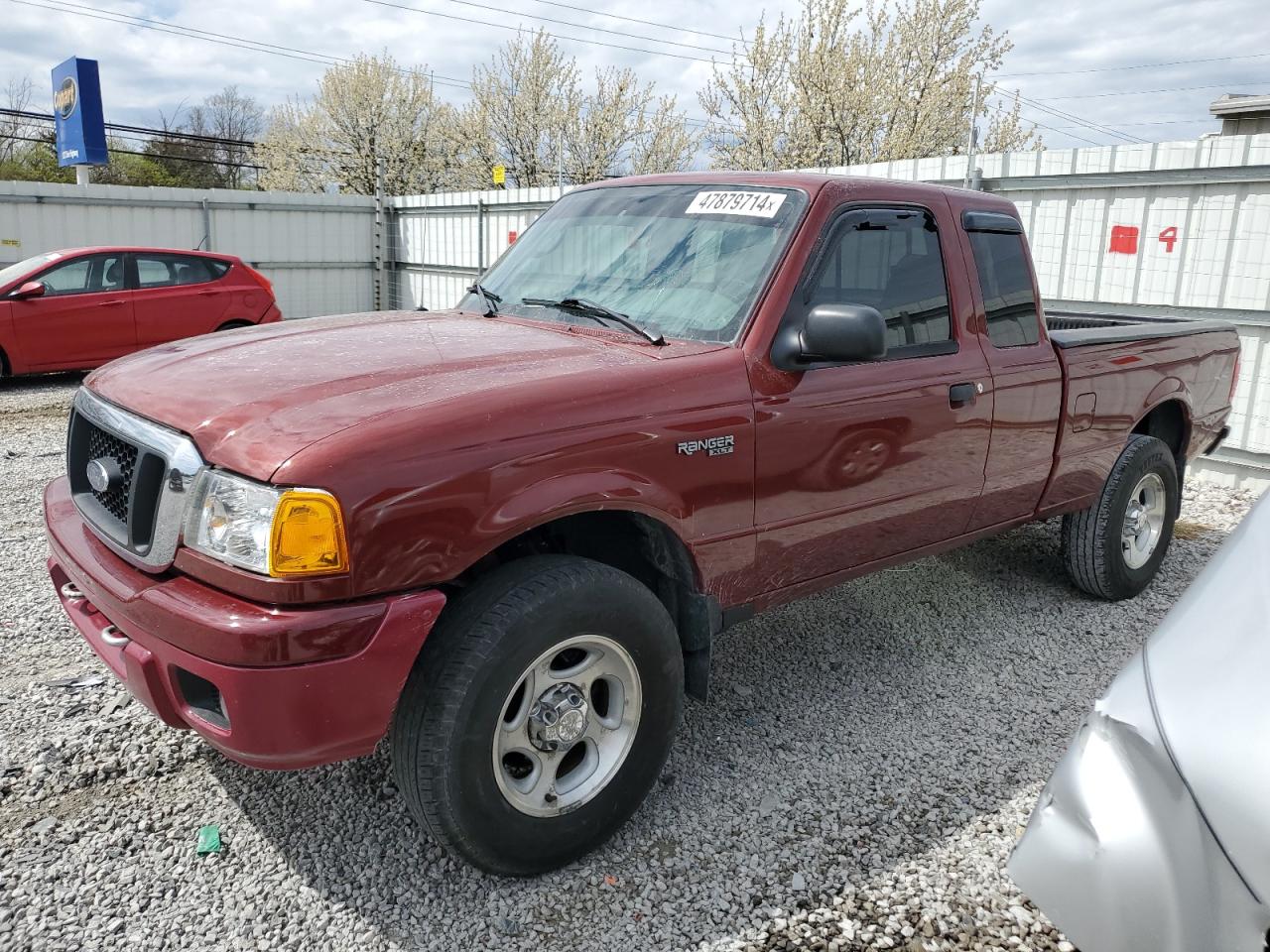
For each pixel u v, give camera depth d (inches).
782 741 129.6
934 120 879.1
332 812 109.8
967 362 138.7
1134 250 303.7
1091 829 63.7
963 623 173.9
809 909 96.2
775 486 114.3
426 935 91.4
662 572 113.1
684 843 106.7
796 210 121.8
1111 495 174.6
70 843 102.5
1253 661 61.5
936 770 123.2
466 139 1222.9
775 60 880.9
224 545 83.4
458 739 87.7
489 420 89.8
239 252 652.7
